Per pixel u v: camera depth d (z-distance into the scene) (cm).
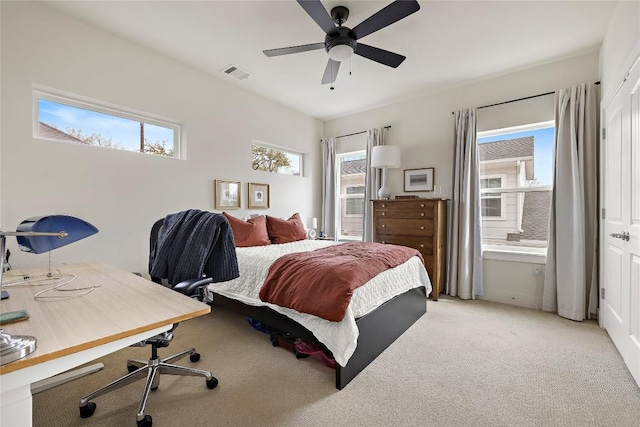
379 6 221
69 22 237
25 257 219
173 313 108
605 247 247
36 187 223
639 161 175
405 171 410
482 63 308
